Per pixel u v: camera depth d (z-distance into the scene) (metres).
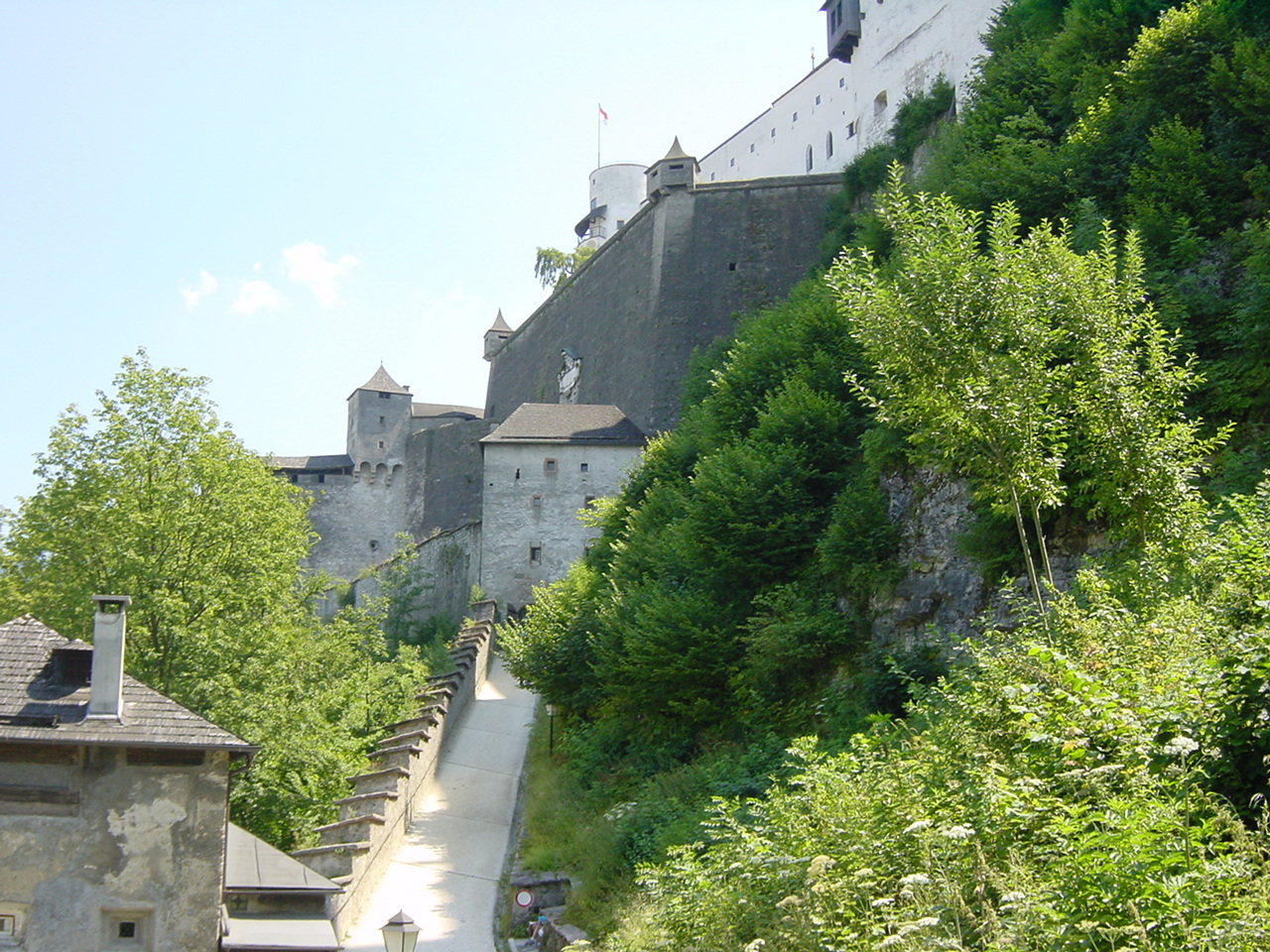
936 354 15.89
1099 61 31.83
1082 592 15.83
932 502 25.12
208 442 32.38
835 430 30.23
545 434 61.47
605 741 29.98
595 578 38.06
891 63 62.75
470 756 36.75
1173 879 8.14
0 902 16.14
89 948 16.17
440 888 24.98
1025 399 15.66
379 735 33.75
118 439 31.86
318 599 37.91
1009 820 10.00
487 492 60.97
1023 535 15.62
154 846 16.53
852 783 13.46
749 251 63.28
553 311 79.81
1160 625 12.45
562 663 33.34
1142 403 16.02
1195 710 10.19
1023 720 11.05
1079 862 8.48
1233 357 21.17
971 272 16.19
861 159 56.41
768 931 11.48
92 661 16.98
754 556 28.39
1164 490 15.84
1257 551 12.18
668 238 64.62
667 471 41.28
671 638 27.64
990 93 35.72
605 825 23.22
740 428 35.47
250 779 27.00
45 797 16.47
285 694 30.08
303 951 17.34
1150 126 27.59
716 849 15.05
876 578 25.30
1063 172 28.12
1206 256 23.89
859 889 10.66
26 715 16.47
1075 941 8.07
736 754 24.59
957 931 9.08
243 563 31.17
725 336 61.50
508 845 28.17
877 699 22.34
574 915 20.83
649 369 62.97
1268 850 8.48
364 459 91.56
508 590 60.00
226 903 18.55
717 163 88.88
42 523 30.59
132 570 29.50
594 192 113.06
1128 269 17.05
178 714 17.14
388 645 62.28
